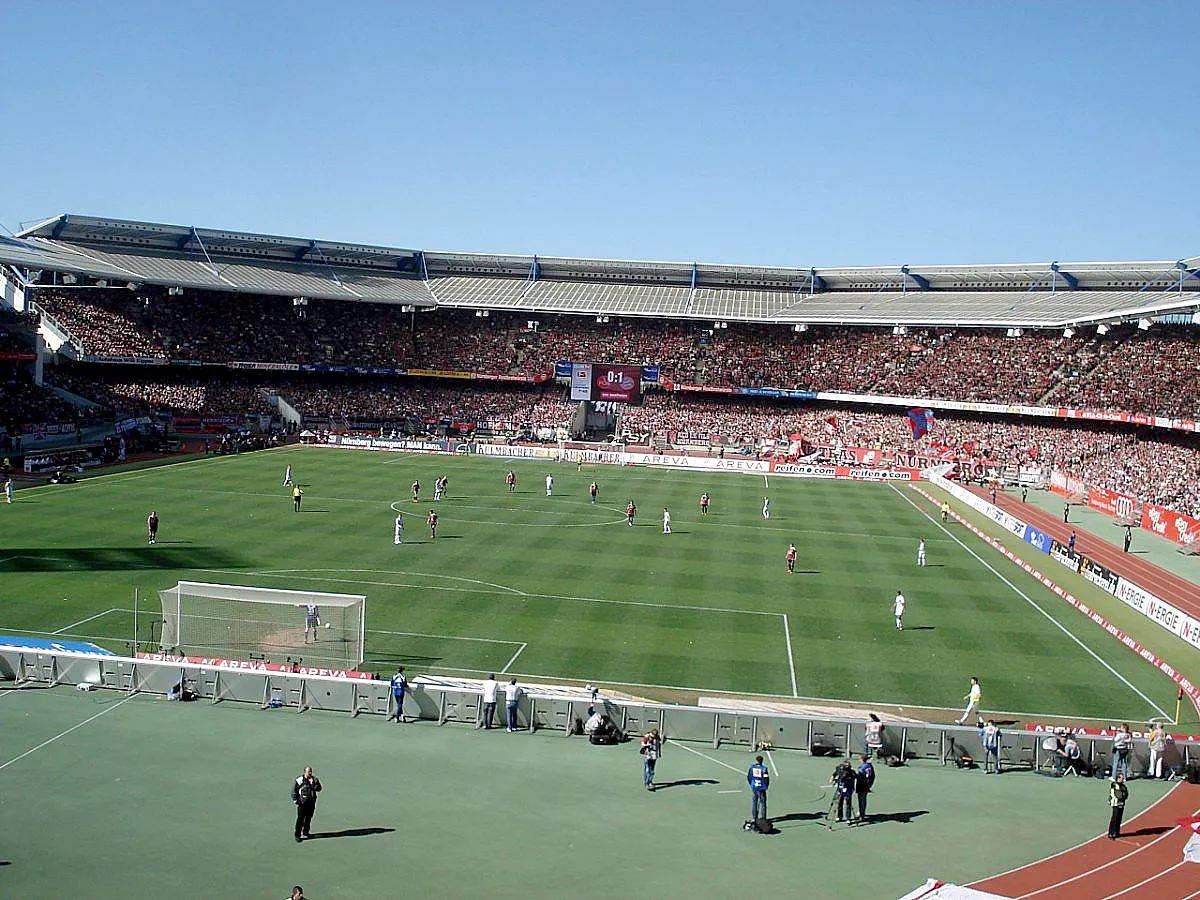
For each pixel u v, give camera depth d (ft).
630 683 129.90
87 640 135.74
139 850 80.48
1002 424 396.37
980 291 463.42
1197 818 94.12
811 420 427.33
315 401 431.84
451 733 112.06
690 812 92.73
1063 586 192.24
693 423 430.20
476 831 86.58
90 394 376.27
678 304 479.00
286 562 185.37
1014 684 134.82
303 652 132.36
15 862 77.51
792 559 196.65
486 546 207.72
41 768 96.32
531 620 155.74
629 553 207.31
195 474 293.64
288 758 102.01
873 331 459.73
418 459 362.33
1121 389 367.45
